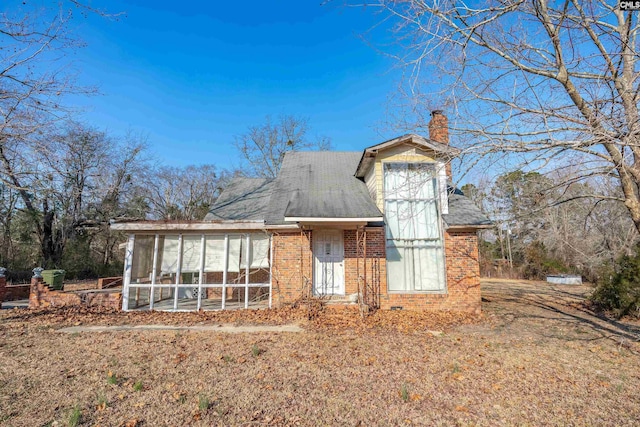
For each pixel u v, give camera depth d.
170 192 40.44
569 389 5.21
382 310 11.74
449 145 6.68
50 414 4.27
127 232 12.61
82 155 23.67
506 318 11.09
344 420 4.20
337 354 6.89
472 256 12.17
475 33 6.45
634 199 6.39
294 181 14.68
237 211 14.70
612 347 7.57
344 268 12.29
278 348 7.30
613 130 5.24
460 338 8.34
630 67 5.83
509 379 5.60
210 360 6.46
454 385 5.32
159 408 4.46
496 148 5.85
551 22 6.19
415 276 12.22
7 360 6.38
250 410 4.43
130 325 9.74
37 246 25.31
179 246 12.39
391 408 4.52
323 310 11.45
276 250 12.24
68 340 7.95
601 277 12.74
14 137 9.20
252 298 14.73
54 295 12.81
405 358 6.65
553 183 7.22
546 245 27.50
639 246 11.84
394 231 12.47
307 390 5.08
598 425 4.14
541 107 5.76
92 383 5.27
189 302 14.01
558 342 8.02
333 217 10.89
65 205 24.12
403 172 12.68
